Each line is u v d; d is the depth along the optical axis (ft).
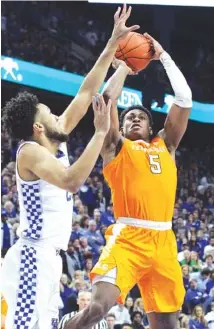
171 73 14.66
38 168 11.32
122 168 13.85
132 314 31.12
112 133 13.98
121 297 13.37
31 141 11.87
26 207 11.80
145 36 14.65
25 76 48.98
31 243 11.75
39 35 57.67
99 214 41.29
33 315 11.48
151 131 14.93
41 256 11.68
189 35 65.82
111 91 13.88
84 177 11.05
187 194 55.98
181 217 47.26
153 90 53.42
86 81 13.61
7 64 47.88
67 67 56.90
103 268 13.33
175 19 65.51
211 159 62.80
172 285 13.96
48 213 11.76
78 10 63.31
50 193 11.75
